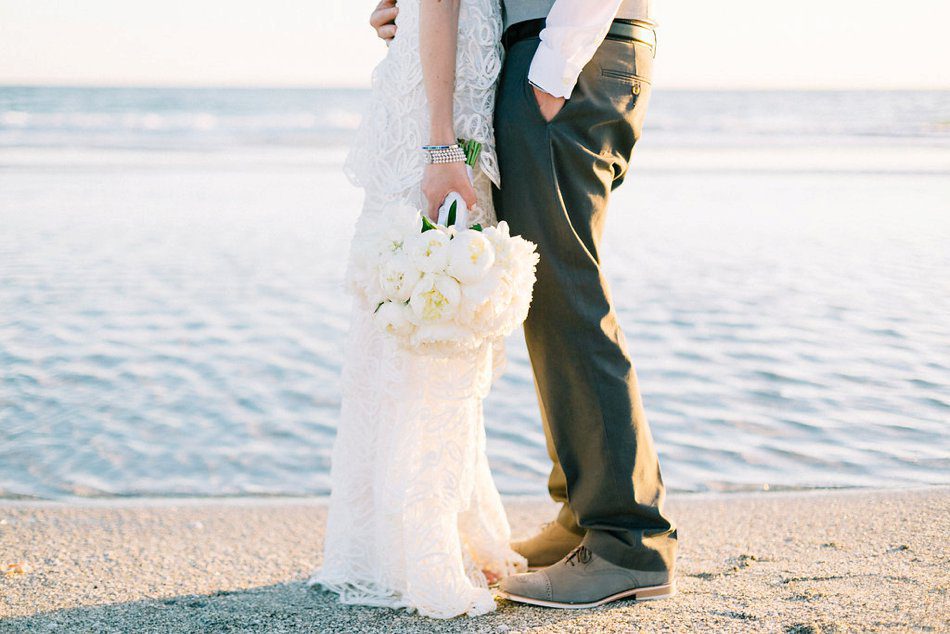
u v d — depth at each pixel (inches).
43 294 263.6
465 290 69.7
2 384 187.3
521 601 79.8
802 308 243.6
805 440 149.1
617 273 289.7
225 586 92.0
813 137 1051.3
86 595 87.7
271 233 370.6
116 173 612.4
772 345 209.6
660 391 177.9
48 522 115.4
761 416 162.2
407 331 71.2
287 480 139.9
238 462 148.1
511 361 206.7
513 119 75.0
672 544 79.9
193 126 1216.8
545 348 77.1
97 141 966.4
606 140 76.5
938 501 112.0
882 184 555.8
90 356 208.1
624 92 76.5
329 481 139.6
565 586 78.8
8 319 237.3
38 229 369.1
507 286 70.0
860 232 366.6
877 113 1483.8
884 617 71.1
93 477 139.9
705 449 146.3
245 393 184.7
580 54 72.2
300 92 1990.7
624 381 76.5
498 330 71.6
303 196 498.9
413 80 77.8
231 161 738.8
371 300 73.1
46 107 1489.9
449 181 75.9
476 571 85.2
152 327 232.8
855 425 155.6
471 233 70.0
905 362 193.8
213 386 188.9
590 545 79.2
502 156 76.4
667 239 353.4
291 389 187.6
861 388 176.7
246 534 112.3
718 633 70.7
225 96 1822.1
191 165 691.4
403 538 81.4
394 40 80.2
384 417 82.2
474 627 75.0
